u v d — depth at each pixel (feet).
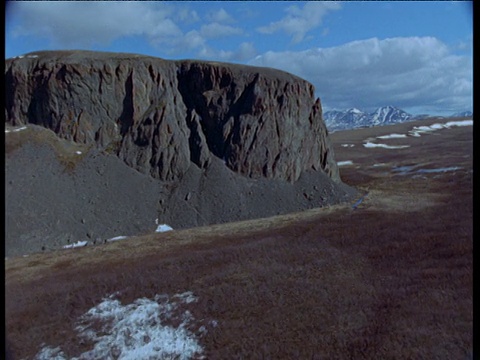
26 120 81.15
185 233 65.26
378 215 66.33
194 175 80.53
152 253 52.90
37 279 43.55
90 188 70.85
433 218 59.62
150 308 34.76
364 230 56.59
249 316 32.32
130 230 67.26
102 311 34.86
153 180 78.89
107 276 43.01
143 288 39.19
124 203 71.41
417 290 34.01
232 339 29.17
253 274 41.29
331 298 34.24
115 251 55.31
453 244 45.09
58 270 47.06
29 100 81.46
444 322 28.09
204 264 45.65
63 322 33.19
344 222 63.21
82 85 81.92
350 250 47.80
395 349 25.63
